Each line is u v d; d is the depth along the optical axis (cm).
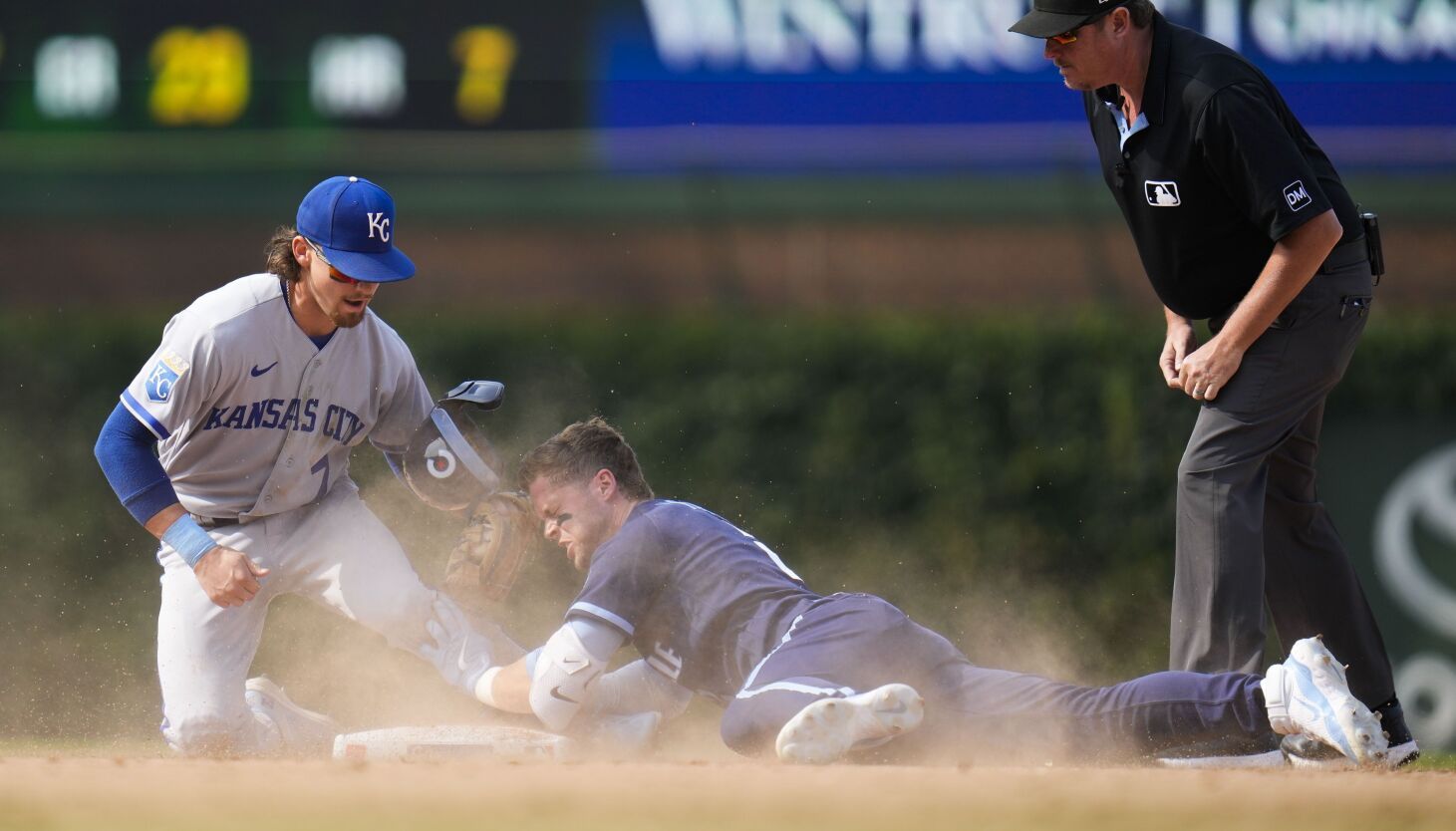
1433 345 2936
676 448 3038
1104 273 3597
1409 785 1034
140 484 1508
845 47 3591
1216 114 1372
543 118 3644
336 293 1509
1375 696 1523
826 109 3600
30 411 3005
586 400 3059
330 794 992
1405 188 3534
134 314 3138
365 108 3675
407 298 3675
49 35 3706
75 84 3712
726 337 3073
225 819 929
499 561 1659
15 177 3731
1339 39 3497
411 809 956
